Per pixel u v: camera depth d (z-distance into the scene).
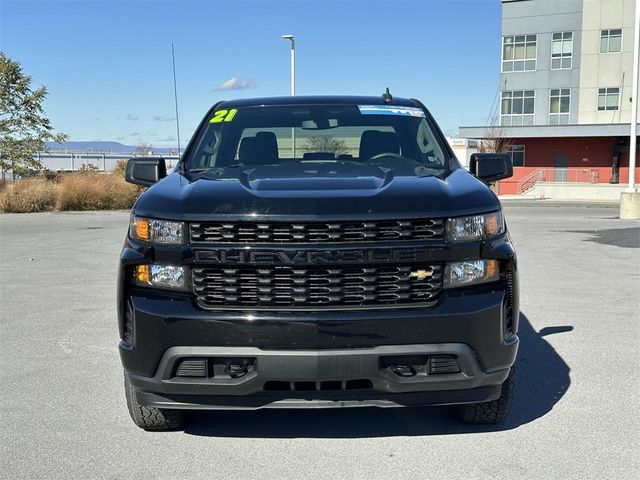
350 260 3.50
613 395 4.89
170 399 3.71
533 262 11.60
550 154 54.34
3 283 9.85
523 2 54.06
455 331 3.52
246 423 4.40
